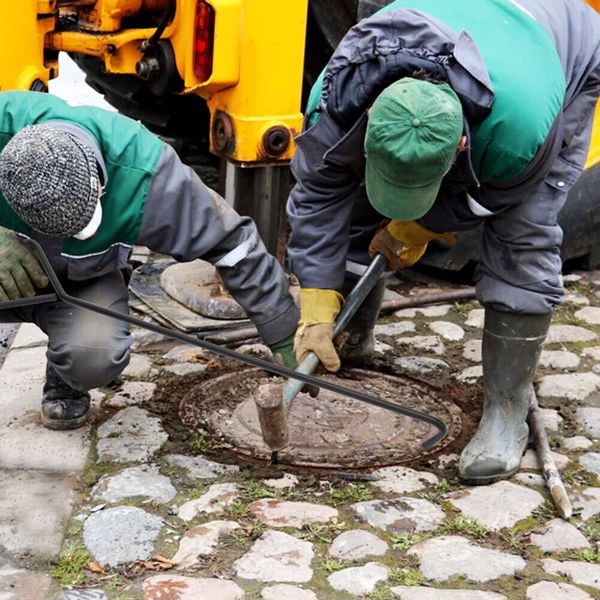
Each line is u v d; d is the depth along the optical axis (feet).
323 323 11.71
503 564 10.76
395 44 10.32
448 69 10.19
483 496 11.87
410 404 13.91
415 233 12.09
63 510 11.41
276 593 10.18
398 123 9.75
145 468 12.17
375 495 11.85
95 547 10.84
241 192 15.28
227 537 11.01
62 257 11.16
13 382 13.92
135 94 18.07
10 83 13.79
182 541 10.93
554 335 15.92
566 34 11.63
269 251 15.51
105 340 11.93
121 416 13.23
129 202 10.95
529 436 13.00
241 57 14.28
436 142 9.73
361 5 15.66
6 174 9.93
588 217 17.48
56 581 10.38
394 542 11.05
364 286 12.13
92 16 15.08
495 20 10.82
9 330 15.90
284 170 15.26
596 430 13.42
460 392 14.32
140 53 15.10
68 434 12.83
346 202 11.62
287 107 14.71
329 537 11.09
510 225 11.62
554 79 10.65
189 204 11.19
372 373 14.61
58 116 10.89
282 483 11.98
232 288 11.84
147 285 16.49
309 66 16.75
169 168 11.09
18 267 11.07
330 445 12.84
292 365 12.14
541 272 11.82
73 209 9.91
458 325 16.21
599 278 18.02
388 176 10.02
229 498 11.66
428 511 11.58
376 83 10.39
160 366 14.57
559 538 11.19
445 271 17.54
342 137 10.75
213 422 13.26
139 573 10.48
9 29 13.56
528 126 10.41
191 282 15.93
